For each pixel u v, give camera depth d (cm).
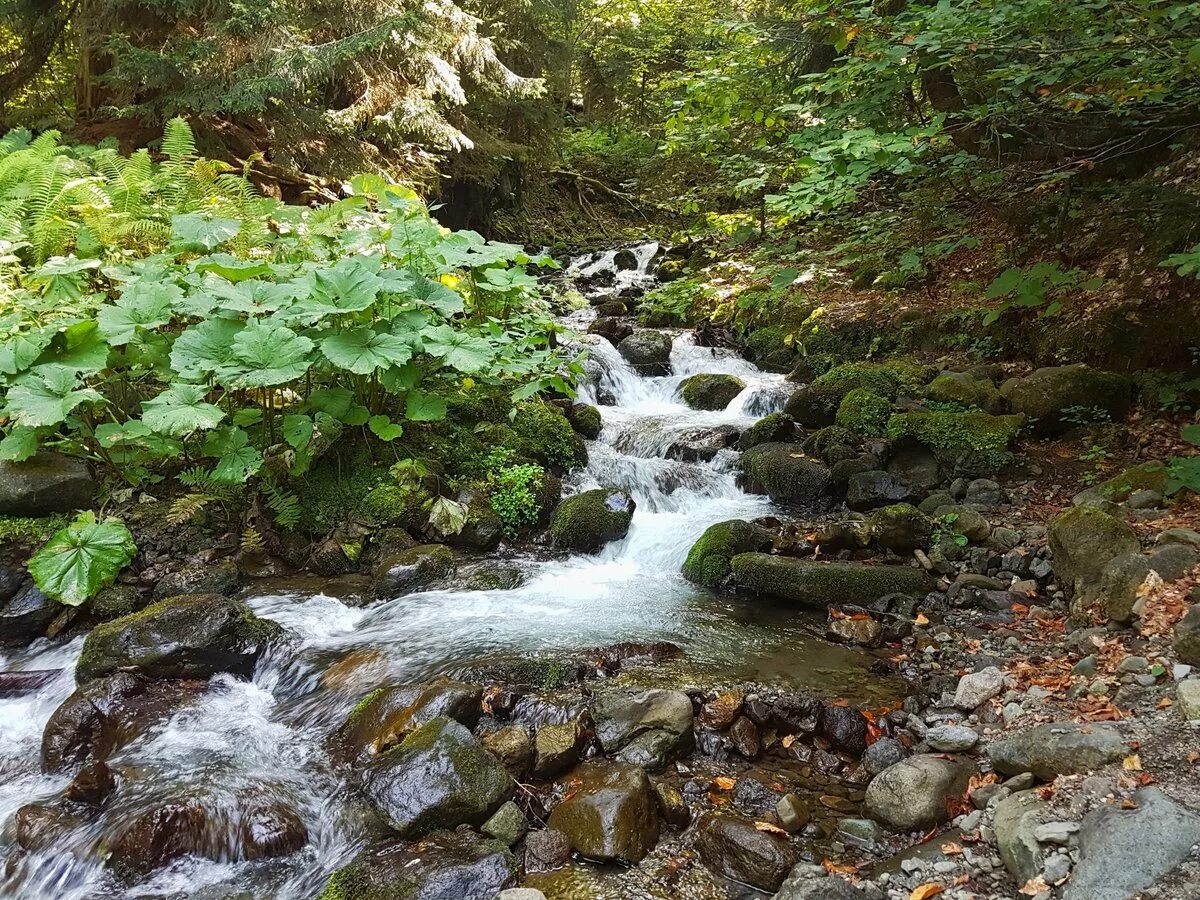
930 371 771
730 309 1076
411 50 875
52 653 463
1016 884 262
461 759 328
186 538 539
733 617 496
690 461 730
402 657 437
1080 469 607
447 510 579
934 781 316
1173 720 307
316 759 369
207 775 349
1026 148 804
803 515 629
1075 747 298
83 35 852
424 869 288
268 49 796
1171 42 482
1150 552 419
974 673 398
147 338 555
